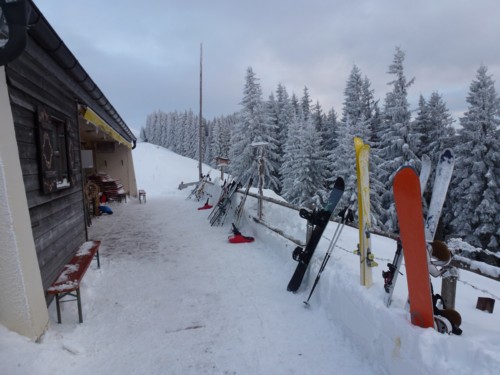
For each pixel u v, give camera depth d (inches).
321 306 116.4
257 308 121.3
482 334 73.4
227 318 113.9
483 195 655.1
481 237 669.9
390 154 783.1
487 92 687.1
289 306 122.4
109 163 514.9
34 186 106.5
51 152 124.5
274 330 105.7
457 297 110.3
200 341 99.3
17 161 86.3
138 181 959.0
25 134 102.3
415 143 754.2
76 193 173.6
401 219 74.3
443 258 77.2
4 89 82.7
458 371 59.3
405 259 74.9
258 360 89.8
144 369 85.6
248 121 941.2
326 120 1321.4
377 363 82.8
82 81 152.6
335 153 839.7
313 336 101.5
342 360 88.8
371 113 1074.7
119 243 224.5
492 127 681.6
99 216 340.8
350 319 96.9
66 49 117.5
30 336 84.1
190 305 124.6
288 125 1075.3
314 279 129.1
